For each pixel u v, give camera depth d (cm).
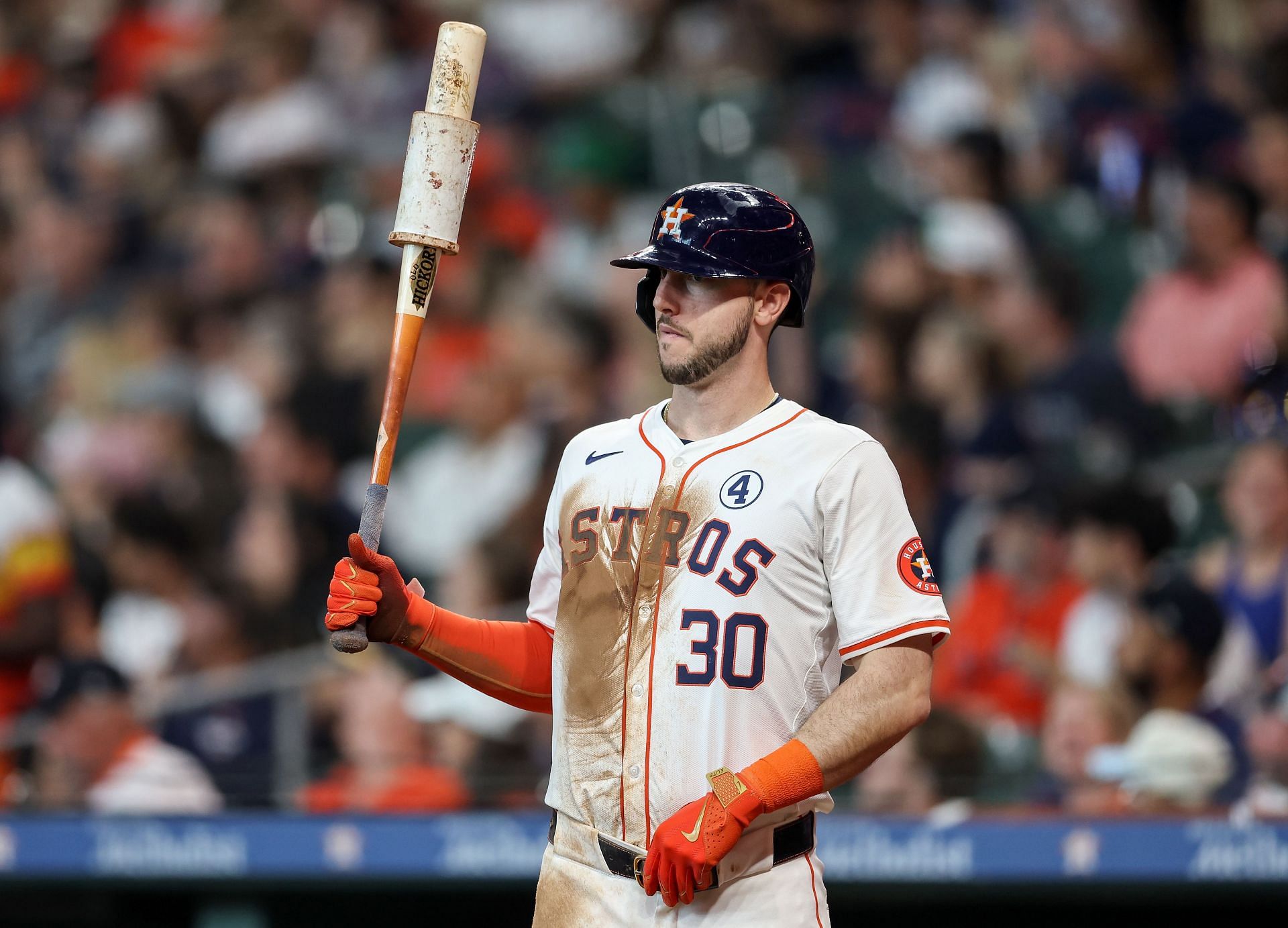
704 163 3055
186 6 3981
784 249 933
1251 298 2345
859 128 3009
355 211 3256
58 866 1697
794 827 918
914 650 892
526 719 1847
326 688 1906
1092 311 2658
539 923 941
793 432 930
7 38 4038
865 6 3353
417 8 3681
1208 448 2277
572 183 3103
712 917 891
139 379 2952
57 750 1858
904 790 1681
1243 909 1669
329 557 2439
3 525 2289
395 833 1664
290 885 1684
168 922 1752
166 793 1747
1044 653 1933
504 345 2625
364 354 2836
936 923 1711
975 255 2619
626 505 941
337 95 3506
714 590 898
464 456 2523
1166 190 2758
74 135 3731
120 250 3381
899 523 912
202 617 2266
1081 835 1590
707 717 888
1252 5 3097
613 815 909
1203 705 1767
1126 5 3064
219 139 3553
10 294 3347
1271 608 1845
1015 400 2352
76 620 2323
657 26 3472
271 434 2628
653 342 2619
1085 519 1983
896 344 2491
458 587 2192
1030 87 2998
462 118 953
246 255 3203
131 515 2380
